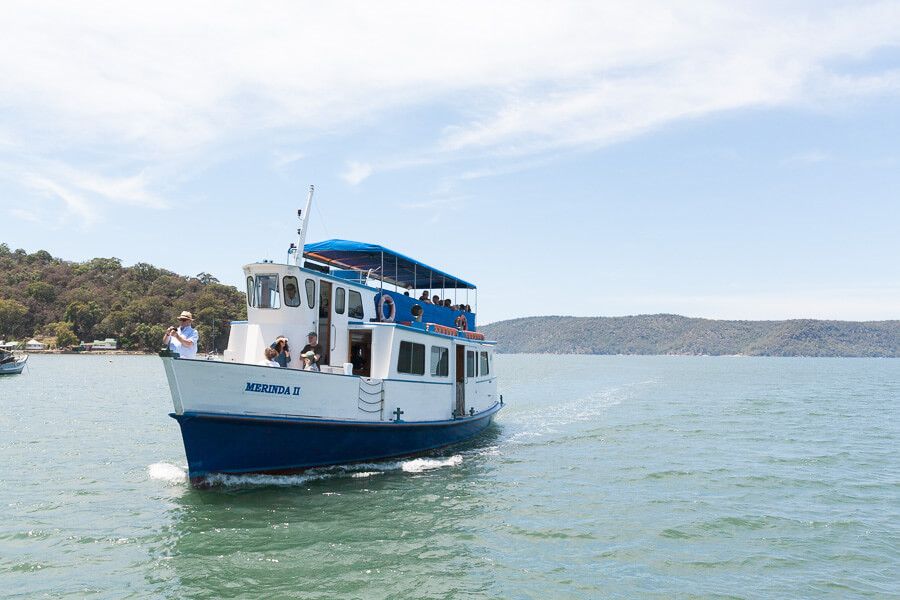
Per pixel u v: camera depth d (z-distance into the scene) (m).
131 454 21.12
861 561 11.28
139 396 48.41
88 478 17.05
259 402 14.50
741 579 10.33
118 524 12.52
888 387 72.94
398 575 10.06
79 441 24.11
